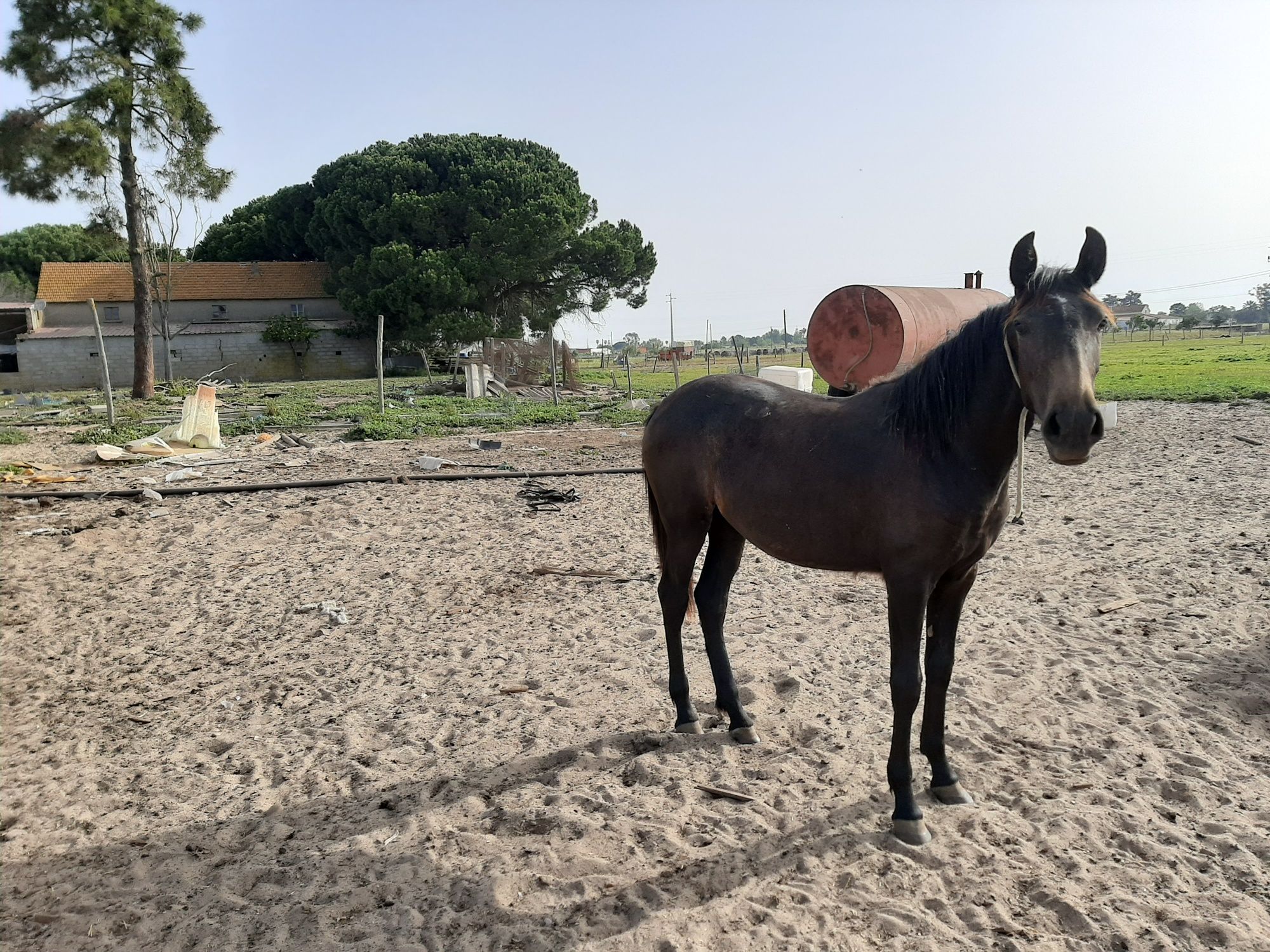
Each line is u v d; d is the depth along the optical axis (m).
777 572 7.18
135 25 27.78
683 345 63.28
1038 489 10.29
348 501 10.43
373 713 4.65
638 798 3.64
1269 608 5.69
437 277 40.09
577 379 32.97
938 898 2.94
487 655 5.46
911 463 3.16
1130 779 3.69
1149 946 2.66
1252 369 27.78
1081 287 2.88
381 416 19.98
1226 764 3.78
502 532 8.85
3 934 2.88
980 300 14.86
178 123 29.27
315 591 6.94
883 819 3.43
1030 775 3.76
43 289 46.06
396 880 3.11
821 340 12.70
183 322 47.25
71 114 26.78
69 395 32.91
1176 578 6.44
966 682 4.75
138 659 5.53
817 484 3.43
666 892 3.00
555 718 4.48
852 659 5.19
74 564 7.72
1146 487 10.07
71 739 4.41
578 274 45.56
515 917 2.89
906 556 3.19
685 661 5.21
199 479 12.02
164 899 3.05
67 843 3.45
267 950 2.75
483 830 3.45
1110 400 20.00
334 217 45.34
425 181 45.41
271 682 5.12
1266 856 3.11
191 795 3.82
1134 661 4.94
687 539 4.18
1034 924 2.80
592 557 7.84
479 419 19.81
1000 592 6.38
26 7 26.53
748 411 3.91
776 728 4.30
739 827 3.42
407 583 7.14
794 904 2.92
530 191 44.59
